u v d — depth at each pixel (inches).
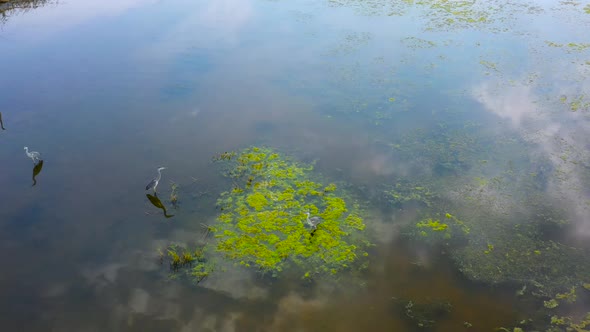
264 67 651.5
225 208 397.4
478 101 557.6
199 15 849.5
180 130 508.7
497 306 309.0
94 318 304.5
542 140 480.7
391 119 528.7
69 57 679.1
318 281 329.4
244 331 293.7
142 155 468.4
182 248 358.6
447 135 497.0
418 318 301.1
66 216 391.2
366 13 845.8
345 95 578.9
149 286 327.3
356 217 386.9
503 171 439.2
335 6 885.8
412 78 614.2
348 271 337.4
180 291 323.0
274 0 932.6
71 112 543.8
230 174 438.9
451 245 359.6
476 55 668.7
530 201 400.2
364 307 310.0
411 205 401.7
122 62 663.8
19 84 602.9
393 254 352.5
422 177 435.8
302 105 558.3
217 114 539.5
